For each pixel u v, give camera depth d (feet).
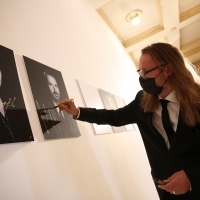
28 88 3.84
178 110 3.70
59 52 5.80
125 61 16.97
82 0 11.46
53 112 4.20
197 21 20.45
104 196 4.76
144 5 16.11
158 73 3.73
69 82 5.61
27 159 3.14
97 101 6.87
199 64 29.48
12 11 4.50
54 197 3.33
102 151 5.68
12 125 3.05
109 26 17.26
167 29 19.43
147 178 8.67
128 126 9.15
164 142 3.78
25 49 4.33
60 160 3.84
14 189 2.74
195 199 3.52
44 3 6.27
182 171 3.08
